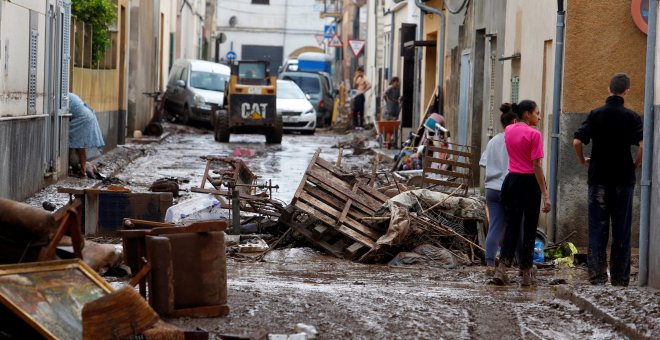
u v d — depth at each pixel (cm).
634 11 1744
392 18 4834
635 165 1309
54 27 2239
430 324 1030
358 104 5388
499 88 2366
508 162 1466
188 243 968
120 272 1178
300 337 908
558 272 1549
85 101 2848
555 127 1780
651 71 1264
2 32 1780
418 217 1655
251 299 1102
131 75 4012
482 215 1678
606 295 1153
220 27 10475
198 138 4375
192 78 5041
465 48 2844
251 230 1744
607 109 1303
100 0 2961
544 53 1894
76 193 1664
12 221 853
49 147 2242
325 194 1669
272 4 10500
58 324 766
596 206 1320
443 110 3281
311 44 10569
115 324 776
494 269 1470
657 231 1225
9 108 1859
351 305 1112
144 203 1683
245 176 1927
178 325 933
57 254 1013
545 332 1013
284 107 4909
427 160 1895
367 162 3309
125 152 3284
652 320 1012
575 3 1750
